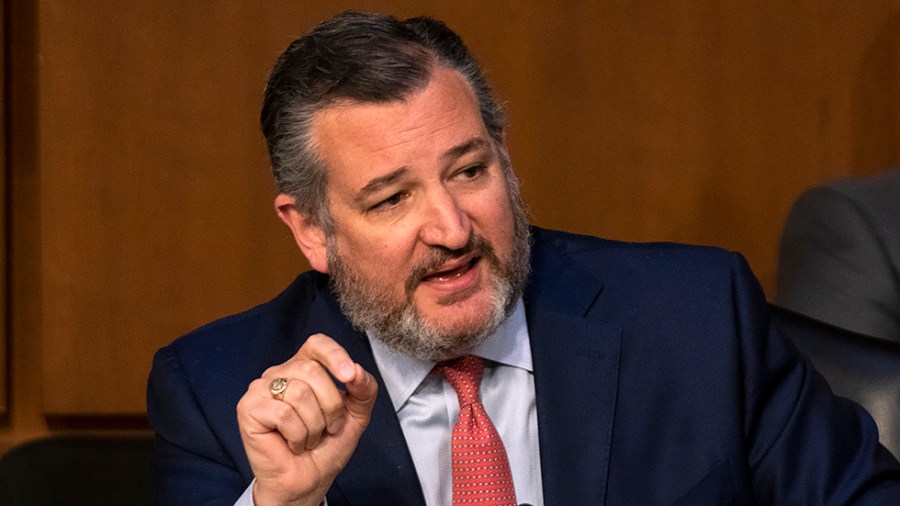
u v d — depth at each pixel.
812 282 8.34
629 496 5.27
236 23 8.57
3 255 8.54
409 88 4.83
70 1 8.49
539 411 5.41
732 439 5.34
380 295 5.04
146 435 6.30
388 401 5.44
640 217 8.88
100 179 8.60
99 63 8.53
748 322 5.59
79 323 8.63
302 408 4.64
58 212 8.59
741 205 8.91
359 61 4.87
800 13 8.85
